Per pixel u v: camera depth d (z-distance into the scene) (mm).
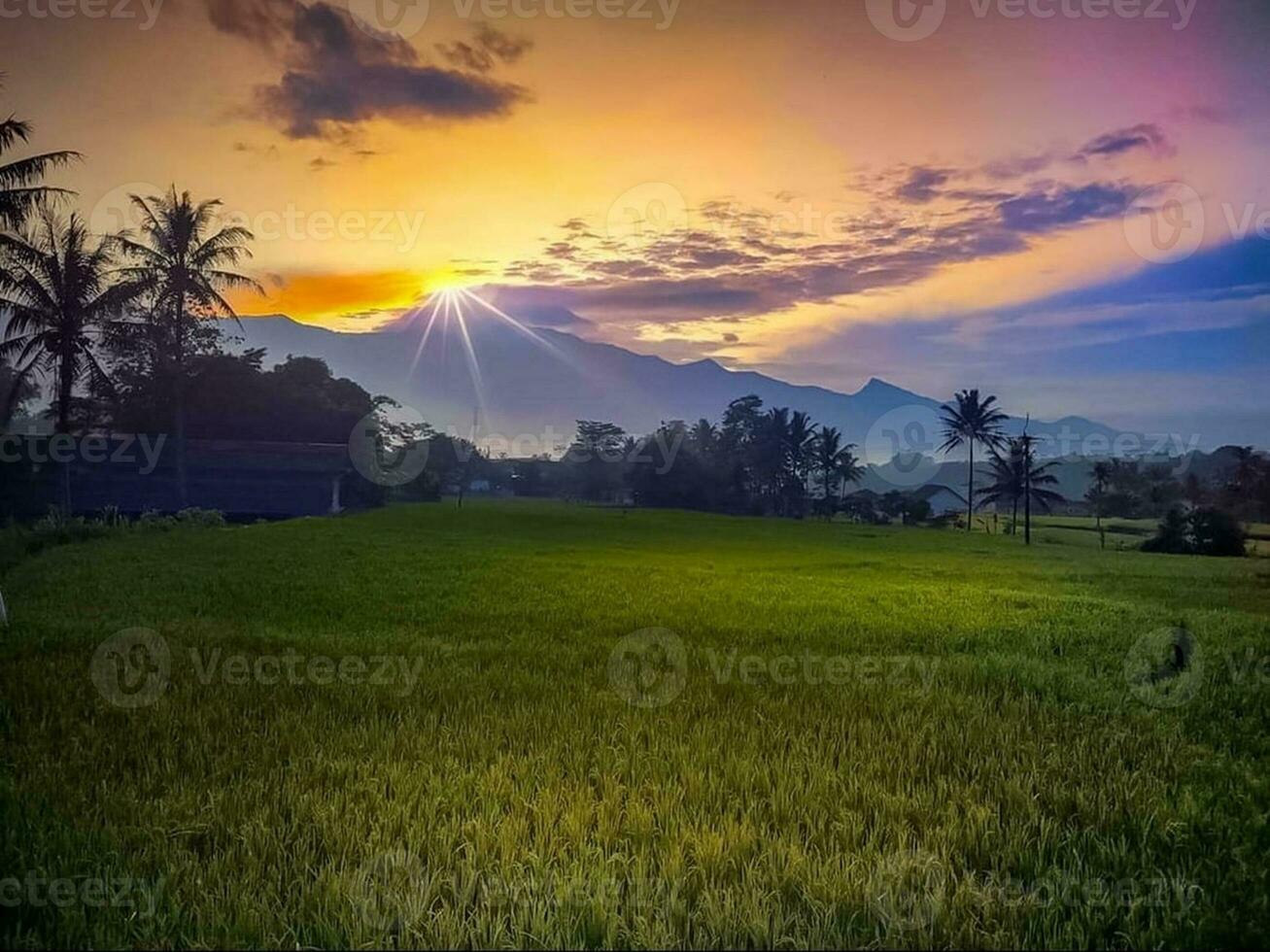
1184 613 7332
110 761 4129
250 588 7805
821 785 3822
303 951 2572
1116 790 3904
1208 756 4543
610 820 3469
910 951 2623
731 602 7910
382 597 7883
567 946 2596
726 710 5090
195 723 4715
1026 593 7832
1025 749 4465
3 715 4754
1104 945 2719
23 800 3568
